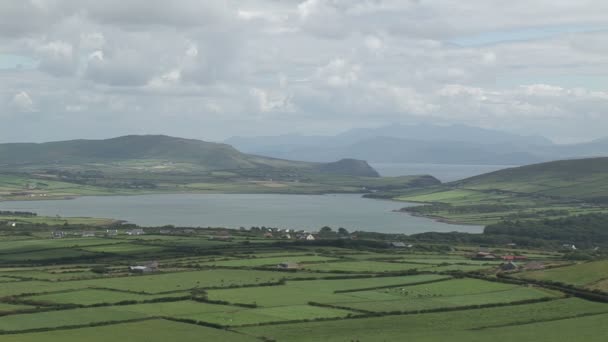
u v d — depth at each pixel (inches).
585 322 5762.8
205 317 5841.5
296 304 6432.1
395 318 5959.6
